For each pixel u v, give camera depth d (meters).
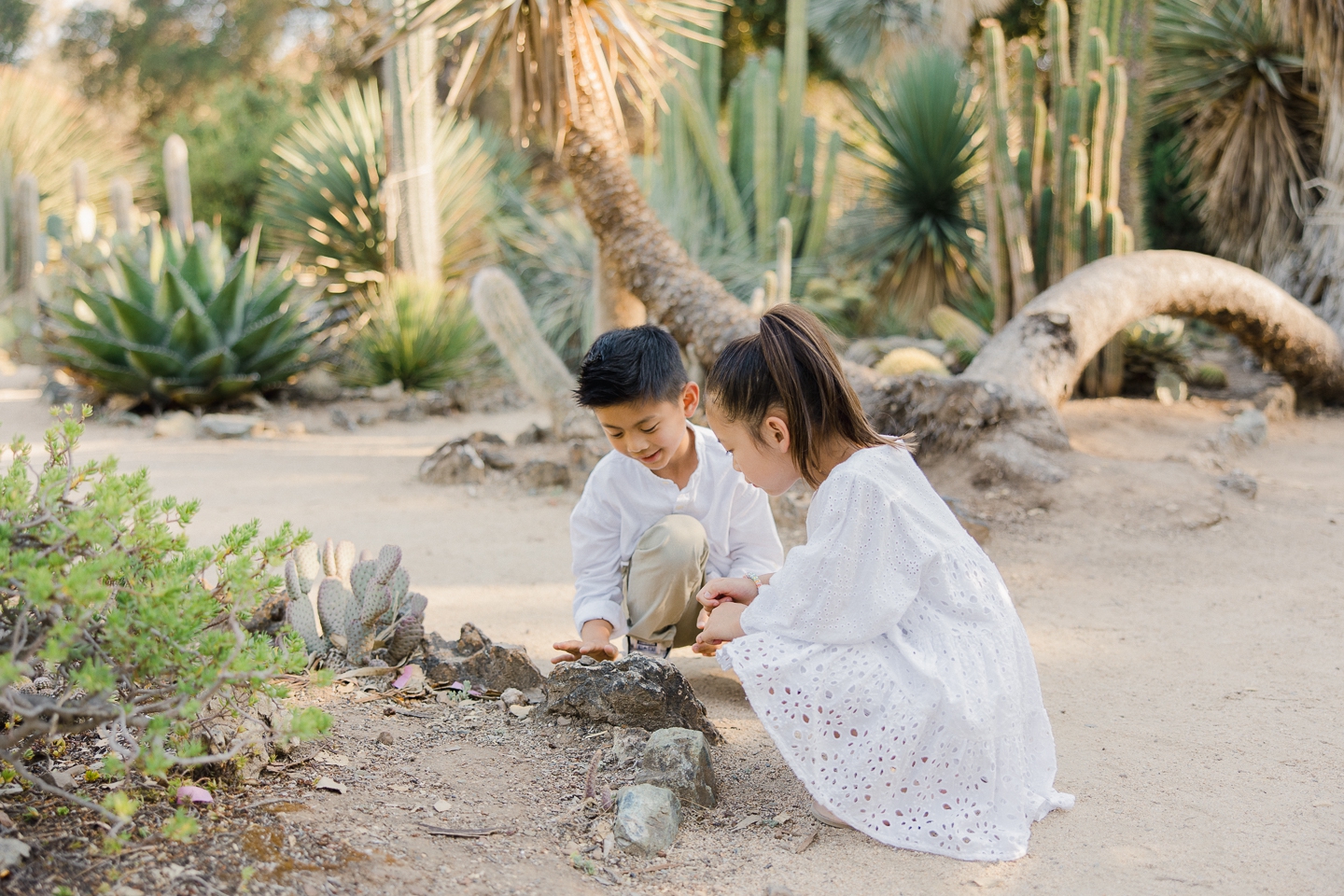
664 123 11.18
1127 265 6.01
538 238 11.59
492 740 2.16
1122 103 6.43
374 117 11.41
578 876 1.64
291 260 11.16
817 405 1.83
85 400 8.29
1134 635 3.10
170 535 1.65
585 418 6.16
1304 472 5.34
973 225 11.23
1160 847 1.79
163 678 1.64
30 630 1.53
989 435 4.96
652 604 2.42
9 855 1.42
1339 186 7.66
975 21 13.94
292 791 1.78
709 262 10.67
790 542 4.14
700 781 1.95
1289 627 3.12
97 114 18.80
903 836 1.79
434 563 3.98
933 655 1.79
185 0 20.84
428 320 9.53
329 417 8.09
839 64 12.44
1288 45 8.06
